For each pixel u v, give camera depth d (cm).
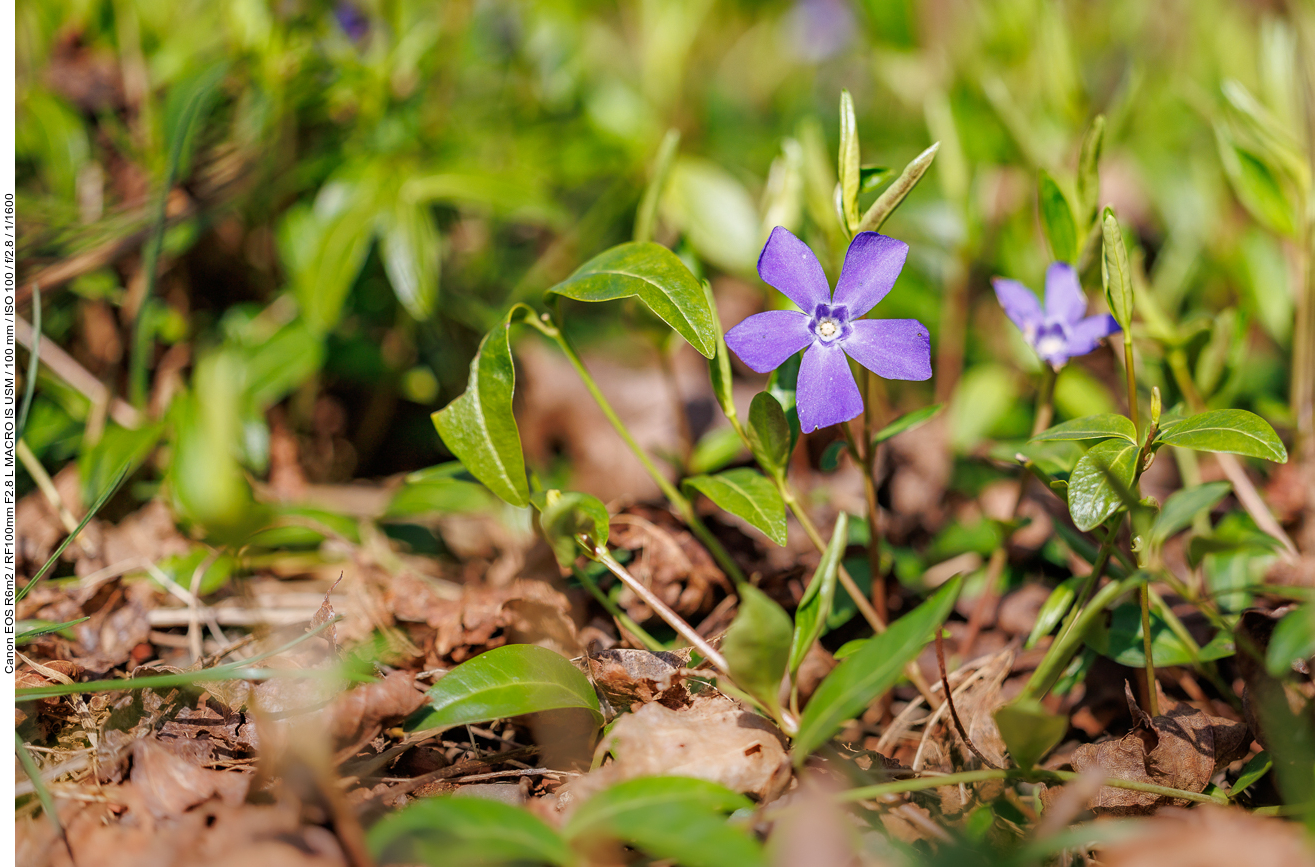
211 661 35
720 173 50
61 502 38
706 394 52
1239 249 43
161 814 31
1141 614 34
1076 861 31
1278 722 32
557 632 35
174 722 33
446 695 32
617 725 32
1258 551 37
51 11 45
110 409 42
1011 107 45
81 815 31
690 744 32
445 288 50
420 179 45
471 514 40
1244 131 39
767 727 32
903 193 32
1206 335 37
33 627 35
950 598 30
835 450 35
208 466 37
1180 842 30
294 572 40
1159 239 56
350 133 48
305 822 31
